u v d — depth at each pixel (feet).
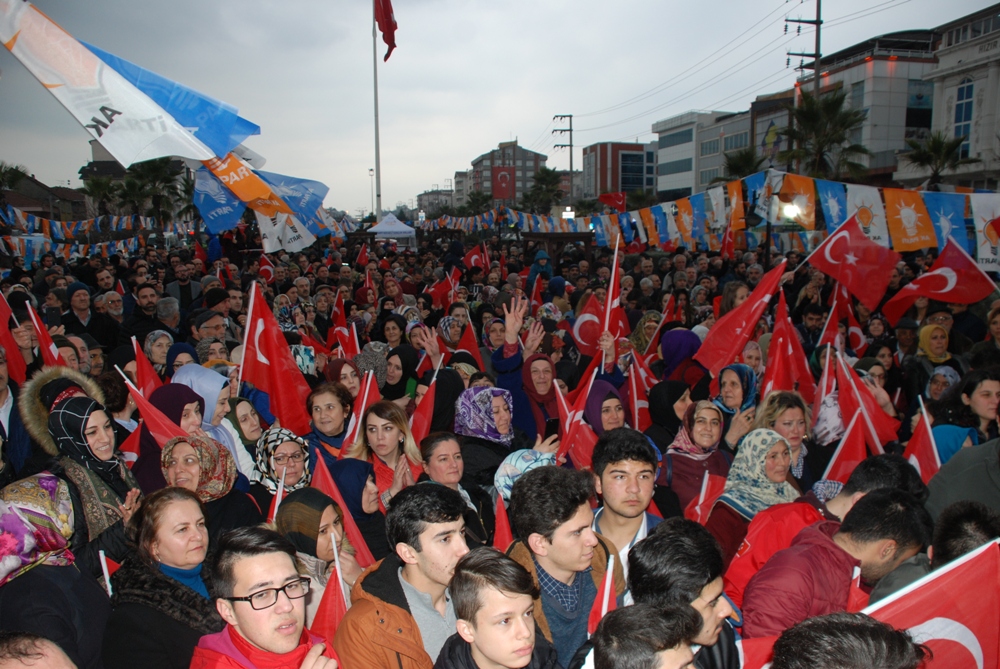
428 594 8.67
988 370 14.62
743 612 8.76
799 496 12.17
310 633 8.17
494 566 7.07
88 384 12.28
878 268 21.88
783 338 18.88
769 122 196.85
